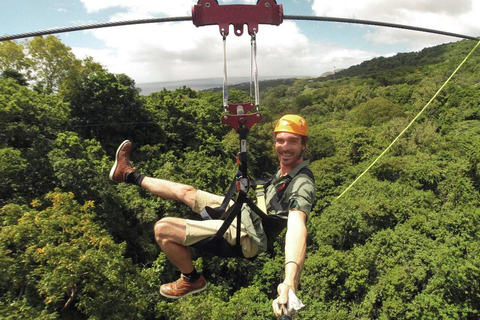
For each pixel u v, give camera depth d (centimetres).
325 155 4903
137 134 3425
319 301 2058
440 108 7212
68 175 2000
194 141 3950
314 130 5425
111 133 3338
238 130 264
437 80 9238
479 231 2461
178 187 318
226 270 2514
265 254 2520
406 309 1941
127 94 3344
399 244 2305
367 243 2408
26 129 2186
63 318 1465
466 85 8331
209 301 1734
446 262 2073
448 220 2527
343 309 2011
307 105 10956
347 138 5059
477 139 4706
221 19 271
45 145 2202
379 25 322
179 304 1686
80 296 1363
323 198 3491
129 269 1584
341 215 2606
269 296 2309
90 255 1341
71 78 3095
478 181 3484
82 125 3084
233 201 305
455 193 3256
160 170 2727
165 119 3856
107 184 2247
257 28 272
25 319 1122
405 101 8806
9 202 1739
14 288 1254
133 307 1430
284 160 285
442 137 4881
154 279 1709
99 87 3180
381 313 1961
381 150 4656
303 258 215
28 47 2994
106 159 2586
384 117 6750
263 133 4631
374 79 14475
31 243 1332
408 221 2706
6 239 1293
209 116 4525
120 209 2341
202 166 3155
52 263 1277
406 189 3281
